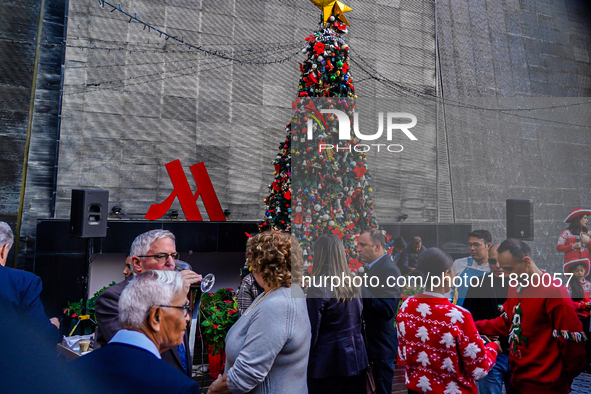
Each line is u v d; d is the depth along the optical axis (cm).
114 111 793
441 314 209
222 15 868
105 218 492
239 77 868
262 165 868
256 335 172
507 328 251
